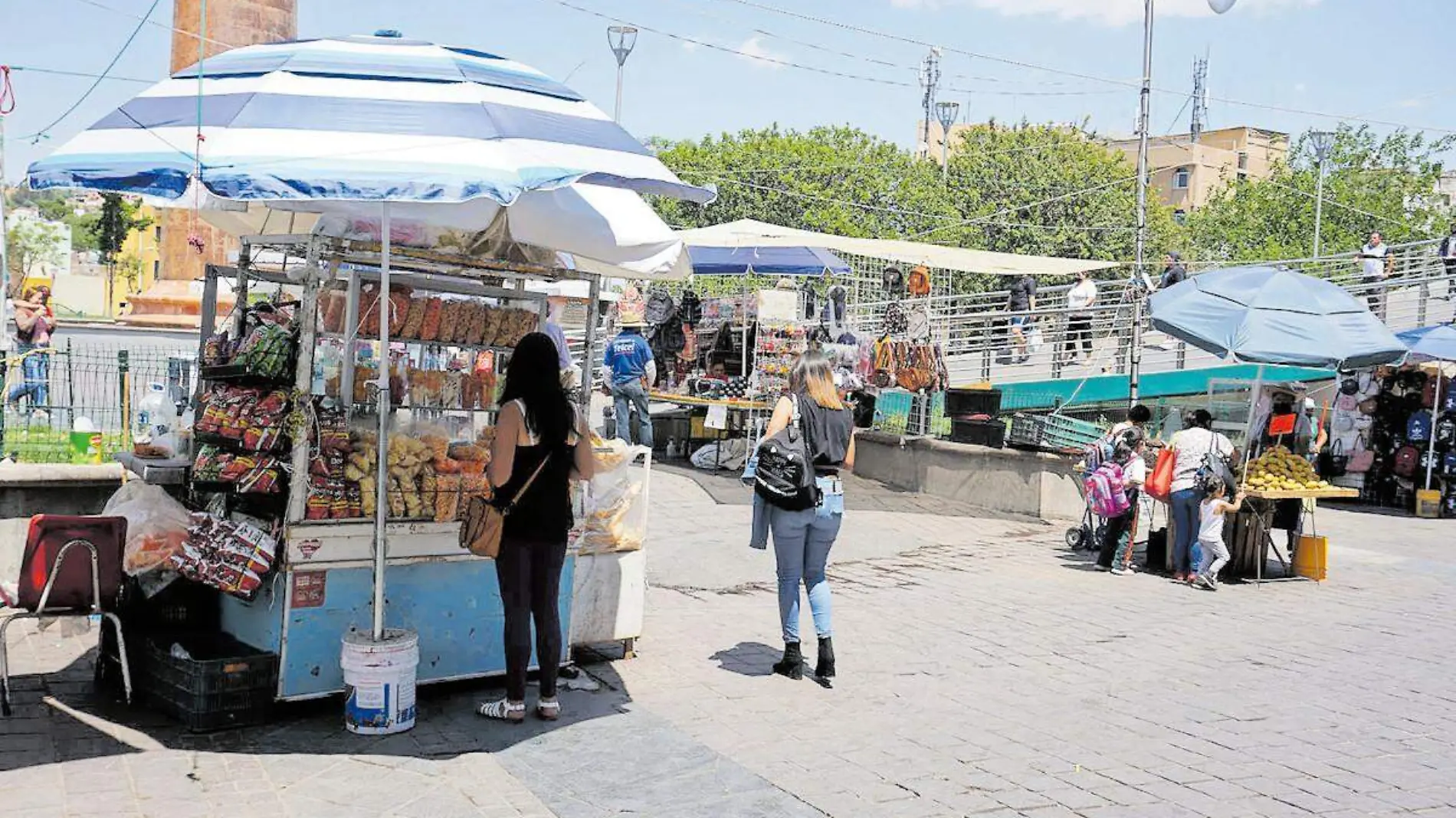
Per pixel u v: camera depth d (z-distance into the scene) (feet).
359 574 19.17
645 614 28.04
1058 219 151.43
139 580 20.44
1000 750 18.83
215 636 20.57
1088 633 27.81
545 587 19.07
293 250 21.79
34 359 30.30
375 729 18.24
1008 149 154.71
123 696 19.76
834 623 27.86
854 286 71.72
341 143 16.79
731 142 165.89
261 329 19.79
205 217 24.59
